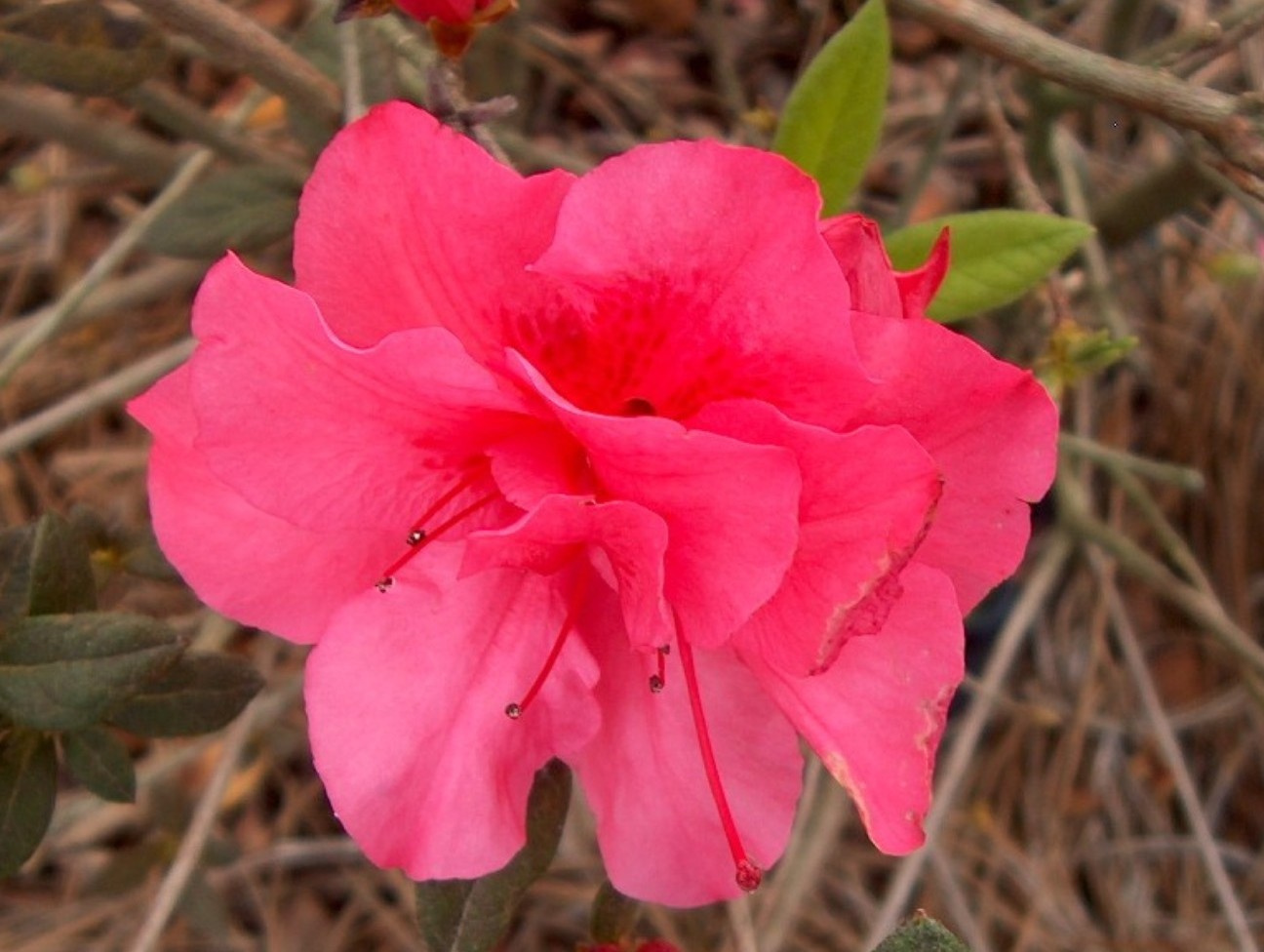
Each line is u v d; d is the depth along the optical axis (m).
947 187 0.32
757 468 0.10
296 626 0.12
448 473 0.12
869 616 0.10
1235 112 0.13
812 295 0.10
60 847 0.28
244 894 0.29
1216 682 0.30
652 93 0.31
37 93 0.29
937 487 0.09
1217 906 0.29
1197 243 0.29
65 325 0.25
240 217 0.19
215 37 0.15
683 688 0.12
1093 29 0.29
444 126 0.10
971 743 0.23
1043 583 0.25
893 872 0.28
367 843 0.11
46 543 0.14
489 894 0.13
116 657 0.13
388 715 0.12
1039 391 0.11
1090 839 0.29
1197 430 0.30
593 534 0.11
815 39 0.21
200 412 0.11
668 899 0.12
